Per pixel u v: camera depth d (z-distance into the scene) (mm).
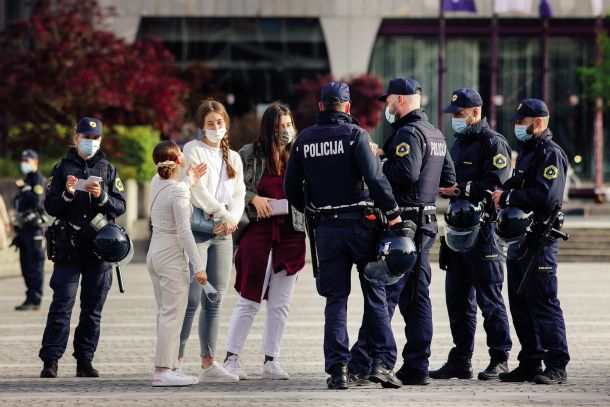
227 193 21078
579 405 17344
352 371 20031
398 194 19719
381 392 18906
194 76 87312
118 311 33188
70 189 21094
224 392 19109
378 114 104250
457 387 19828
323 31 112125
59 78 69188
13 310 33500
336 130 19188
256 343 26547
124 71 70188
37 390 19469
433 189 19938
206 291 19906
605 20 111000
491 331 21250
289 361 23719
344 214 19203
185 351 25297
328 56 112188
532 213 20438
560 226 20516
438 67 105812
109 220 21703
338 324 19312
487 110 110938
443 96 109188
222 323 30328
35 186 33438
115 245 21141
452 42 112062
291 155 19688
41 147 70688
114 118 70188
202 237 20891
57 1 73750
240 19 112250
